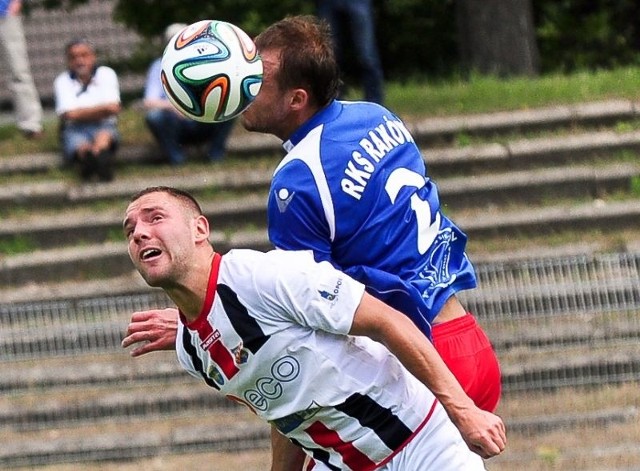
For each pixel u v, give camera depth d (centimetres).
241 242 2300
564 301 1808
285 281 916
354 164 984
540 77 3291
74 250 2330
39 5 3559
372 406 966
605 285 1806
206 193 2461
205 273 929
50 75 4162
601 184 2441
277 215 988
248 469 1775
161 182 2488
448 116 2698
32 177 2578
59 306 1881
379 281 980
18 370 1897
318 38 1004
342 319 917
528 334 1809
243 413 1888
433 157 2519
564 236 2300
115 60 3684
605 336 1802
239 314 927
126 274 2308
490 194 2434
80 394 1895
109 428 1875
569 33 3694
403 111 2758
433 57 3809
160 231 910
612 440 1716
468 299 1812
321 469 1013
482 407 1032
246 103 994
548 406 1783
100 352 1880
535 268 1820
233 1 3303
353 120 1004
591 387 1791
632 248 2183
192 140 2602
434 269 1013
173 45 998
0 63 3553
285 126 1009
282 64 994
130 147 2642
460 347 1017
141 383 1903
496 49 3416
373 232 986
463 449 986
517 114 2662
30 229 2394
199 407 1894
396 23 3738
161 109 2550
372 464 992
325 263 938
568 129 2644
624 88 2814
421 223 1006
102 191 2488
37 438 1867
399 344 920
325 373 948
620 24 3791
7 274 2288
